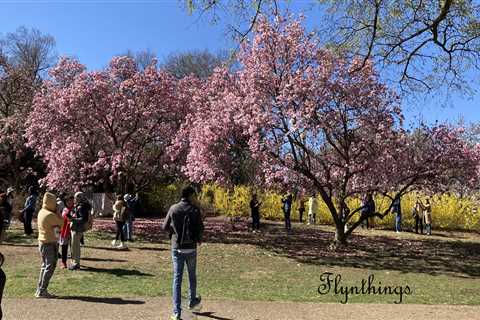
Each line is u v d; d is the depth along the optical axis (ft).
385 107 57.57
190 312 25.41
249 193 99.35
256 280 39.24
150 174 75.25
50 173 68.23
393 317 26.14
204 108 67.46
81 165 69.67
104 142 72.43
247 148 60.95
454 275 45.70
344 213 72.43
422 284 40.27
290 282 38.91
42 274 28.71
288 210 82.48
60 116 67.87
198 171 60.75
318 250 58.80
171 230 24.34
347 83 55.83
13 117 99.40
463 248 66.03
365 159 58.18
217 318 24.61
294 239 68.54
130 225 60.39
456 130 62.75
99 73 70.08
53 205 29.22
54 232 28.94
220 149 60.23
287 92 54.70
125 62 72.79
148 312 25.25
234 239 66.39
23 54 143.43
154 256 48.75
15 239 56.24
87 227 39.96
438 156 60.29
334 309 27.86
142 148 73.61
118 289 31.91
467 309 29.25
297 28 58.03
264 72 56.70
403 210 91.45
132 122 71.56
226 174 60.85
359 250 60.03
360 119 56.75
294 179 56.65
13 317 23.66
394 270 47.34
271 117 54.60
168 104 71.10
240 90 61.67
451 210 90.12
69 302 27.40
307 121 53.98
